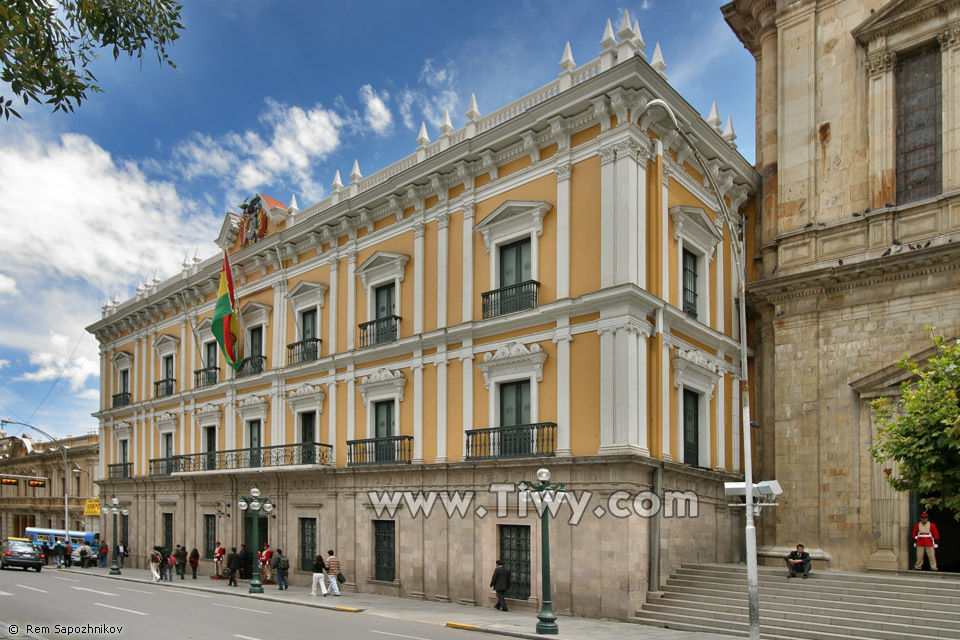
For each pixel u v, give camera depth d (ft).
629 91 62.44
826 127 74.18
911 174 68.74
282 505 90.68
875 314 67.87
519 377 66.95
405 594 73.15
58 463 189.57
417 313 77.66
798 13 77.51
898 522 63.93
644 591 58.34
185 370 115.65
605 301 61.11
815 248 72.84
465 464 68.49
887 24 70.03
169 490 113.80
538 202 67.36
